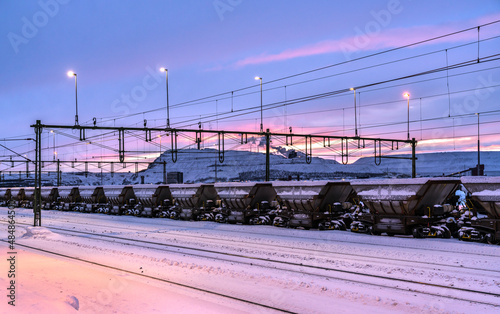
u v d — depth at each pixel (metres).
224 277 14.20
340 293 11.60
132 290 11.88
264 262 16.78
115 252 20.41
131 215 49.41
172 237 26.77
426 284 12.39
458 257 16.94
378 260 16.78
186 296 11.30
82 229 33.56
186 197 40.50
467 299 10.74
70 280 13.11
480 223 20.84
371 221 25.66
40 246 23.53
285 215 31.17
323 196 28.92
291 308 10.40
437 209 23.41
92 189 57.41
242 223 34.81
